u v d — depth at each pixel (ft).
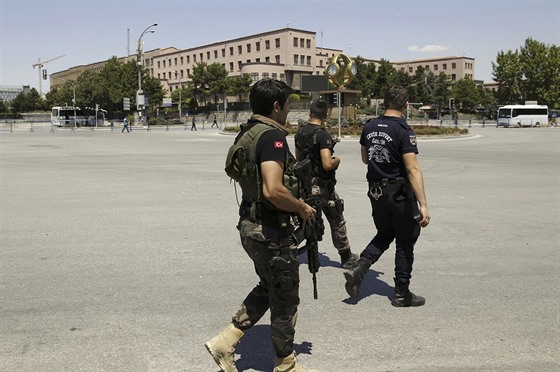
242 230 10.62
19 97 390.01
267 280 10.77
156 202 33.96
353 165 59.62
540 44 298.97
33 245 22.84
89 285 17.53
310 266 11.59
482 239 24.17
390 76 318.65
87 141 110.42
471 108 362.12
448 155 74.13
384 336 13.57
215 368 11.83
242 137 10.41
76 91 264.11
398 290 15.67
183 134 149.79
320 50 387.55
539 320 14.64
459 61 523.29
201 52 406.62
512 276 18.69
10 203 33.55
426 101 342.64
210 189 39.88
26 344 13.06
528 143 104.12
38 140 114.62
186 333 13.73
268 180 9.88
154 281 17.95
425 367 11.85
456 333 13.75
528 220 28.50
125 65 299.58
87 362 12.11
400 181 15.23
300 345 13.01
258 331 13.99
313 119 18.62
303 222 11.00
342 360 12.20
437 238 24.38
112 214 29.91
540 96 296.51
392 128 15.24
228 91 305.12
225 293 16.76
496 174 50.60
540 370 11.70
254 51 362.94
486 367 11.84
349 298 16.52
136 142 106.42
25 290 17.02
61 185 41.98
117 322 14.43
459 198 36.06
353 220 28.63
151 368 11.83
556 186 42.16
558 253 21.77
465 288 17.40
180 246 22.71
